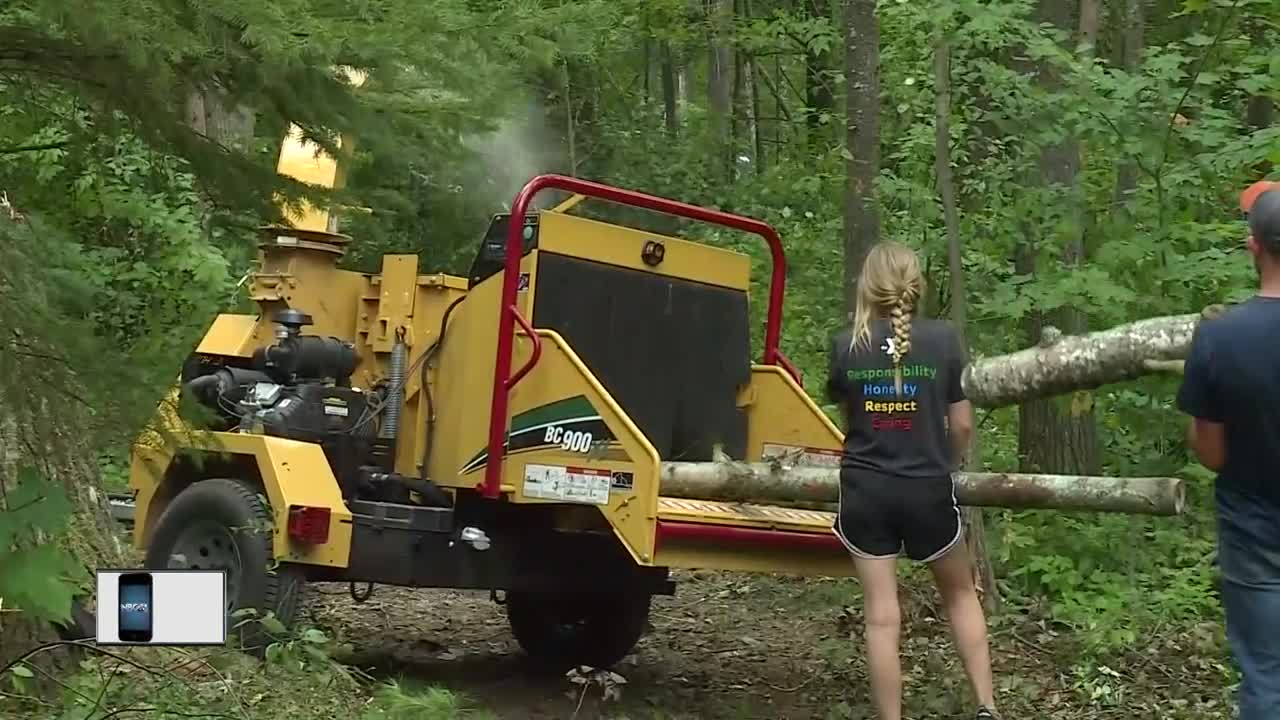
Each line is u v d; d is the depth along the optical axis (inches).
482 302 275.1
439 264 307.3
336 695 234.4
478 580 279.9
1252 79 300.7
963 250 352.8
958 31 310.7
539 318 267.6
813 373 462.0
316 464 270.1
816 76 620.1
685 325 286.0
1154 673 271.0
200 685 223.6
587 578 289.3
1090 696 254.4
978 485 225.8
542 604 308.5
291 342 289.3
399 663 301.7
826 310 484.7
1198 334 165.2
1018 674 274.1
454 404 279.9
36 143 186.9
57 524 135.2
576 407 251.6
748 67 868.6
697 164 594.2
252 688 227.1
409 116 195.3
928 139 379.2
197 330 183.6
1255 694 162.6
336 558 264.5
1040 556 329.4
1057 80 333.4
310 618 335.6
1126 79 303.1
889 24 383.2
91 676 206.5
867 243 332.8
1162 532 333.7
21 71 172.4
